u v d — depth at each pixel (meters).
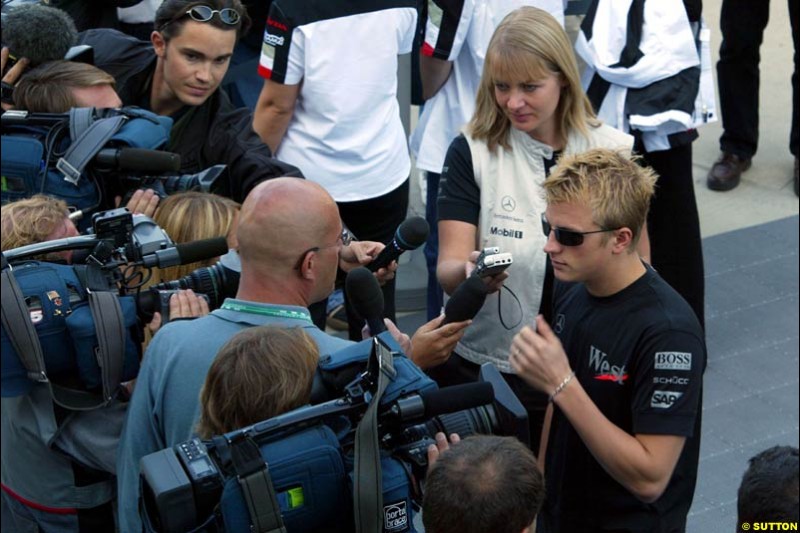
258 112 4.38
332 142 4.39
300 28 4.17
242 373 2.33
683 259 5.03
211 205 3.32
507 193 3.55
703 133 7.50
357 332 4.45
